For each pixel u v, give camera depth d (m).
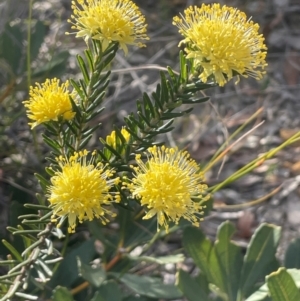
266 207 0.41
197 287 0.25
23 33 0.37
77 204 0.18
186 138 0.43
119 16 0.20
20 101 0.39
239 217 0.40
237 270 0.26
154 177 0.18
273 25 0.56
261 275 0.27
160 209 0.18
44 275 0.21
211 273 0.26
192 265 0.36
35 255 0.20
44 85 0.21
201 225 0.39
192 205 0.19
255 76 0.21
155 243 0.37
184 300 0.33
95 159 0.22
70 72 0.46
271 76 0.52
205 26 0.20
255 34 0.20
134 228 0.30
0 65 0.36
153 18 0.54
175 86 0.21
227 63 0.20
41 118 0.20
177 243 0.38
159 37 0.53
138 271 0.34
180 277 0.25
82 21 0.20
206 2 0.57
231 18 0.20
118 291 0.25
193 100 0.21
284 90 0.50
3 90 0.40
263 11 0.57
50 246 0.20
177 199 0.18
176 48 0.52
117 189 0.20
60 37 0.48
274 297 0.22
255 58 0.21
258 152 0.45
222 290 0.26
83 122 0.21
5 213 0.35
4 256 0.29
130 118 0.21
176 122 0.46
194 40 0.20
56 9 0.51
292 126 0.47
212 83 0.20
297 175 0.43
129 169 0.20
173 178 0.18
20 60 0.36
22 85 0.36
